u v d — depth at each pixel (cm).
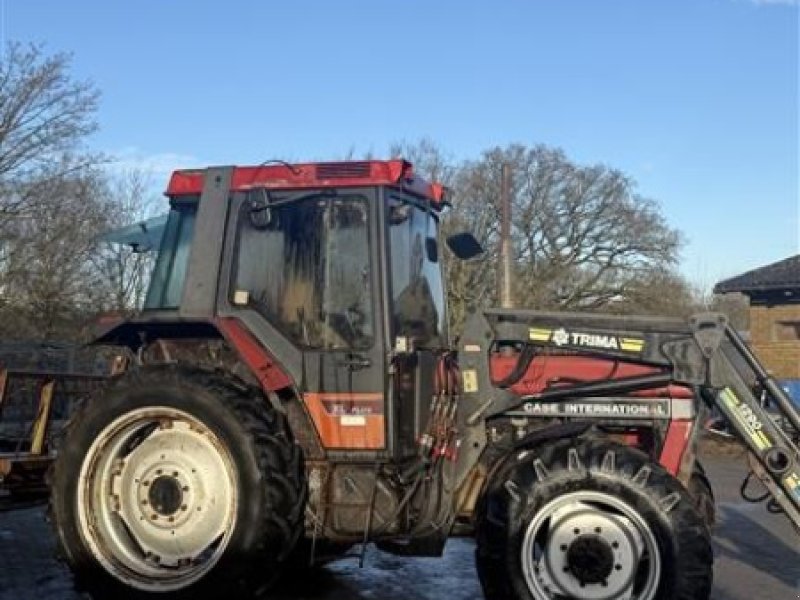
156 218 684
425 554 594
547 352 613
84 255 2670
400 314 616
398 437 596
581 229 4188
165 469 598
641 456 546
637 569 539
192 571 575
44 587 658
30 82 2538
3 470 684
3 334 2630
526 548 544
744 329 3328
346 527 591
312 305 607
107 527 597
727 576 750
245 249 621
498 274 2992
